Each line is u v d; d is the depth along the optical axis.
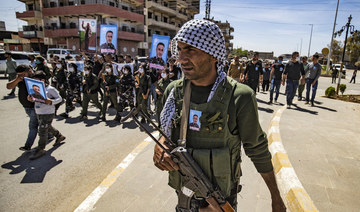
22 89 3.90
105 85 5.95
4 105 7.52
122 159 3.84
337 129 4.75
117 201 2.59
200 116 1.06
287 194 2.58
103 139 4.77
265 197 2.63
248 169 3.28
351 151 3.59
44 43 36.41
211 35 0.98
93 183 3.13
